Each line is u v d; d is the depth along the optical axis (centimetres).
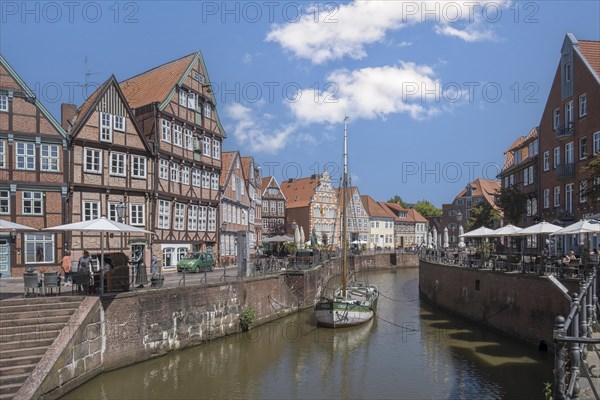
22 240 2759
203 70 4038
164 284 2369
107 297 1820
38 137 2817
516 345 2317
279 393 1745
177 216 3681
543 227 2469
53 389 1474
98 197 3031
